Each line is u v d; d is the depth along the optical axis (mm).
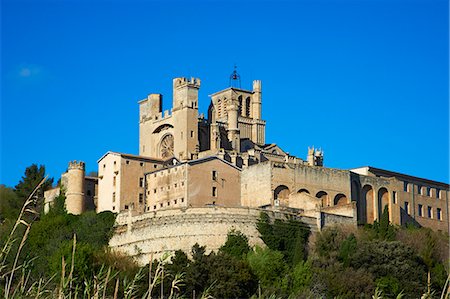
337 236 163000
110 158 192750
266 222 160125
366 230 173000
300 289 141625
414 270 153625
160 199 187250
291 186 182000
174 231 160750
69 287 35156
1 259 35656
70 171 192500
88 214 175500
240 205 185875
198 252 150500
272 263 147000
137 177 191750
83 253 130125
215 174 184625
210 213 160000
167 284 86875
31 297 35562
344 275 146375
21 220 35500
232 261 140375
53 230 171625
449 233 193000
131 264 149500
